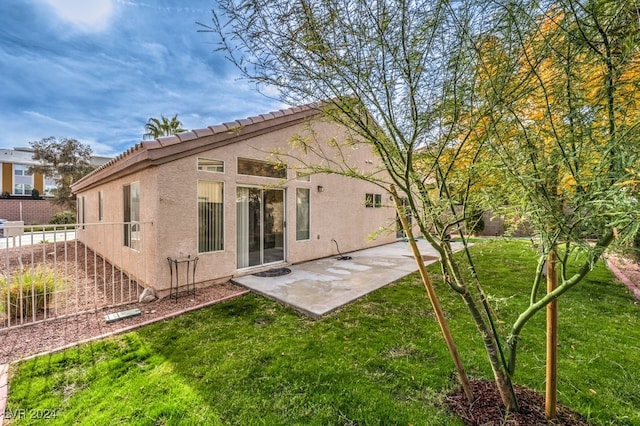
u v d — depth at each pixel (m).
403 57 1.85
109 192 7.99
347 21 1.83
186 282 5.54
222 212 6.14
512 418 2.19
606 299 5.01
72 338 3.74
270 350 3.37
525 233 2.09
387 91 1.96
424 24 1.81
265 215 7.12
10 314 4.25
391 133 2.03
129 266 6.50
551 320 2.11
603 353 3.21
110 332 3.90
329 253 9.13
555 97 1.74
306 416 2.35
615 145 1.44
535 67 1.70
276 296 5.14
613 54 1.56
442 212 2.07
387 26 1.81
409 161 1.97
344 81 1.94
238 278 6.28
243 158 6.46
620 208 1.29
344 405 2.47
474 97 1.86
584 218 1.51
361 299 5.11
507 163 1.69
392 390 2.65
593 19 1.52
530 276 6.59
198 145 5.60
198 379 2.85
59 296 5.48
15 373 2.97
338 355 3.25
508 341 2.22
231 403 2.51
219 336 3.78
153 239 5.27
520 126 1.80
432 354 3.23
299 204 8.06
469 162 2.14
